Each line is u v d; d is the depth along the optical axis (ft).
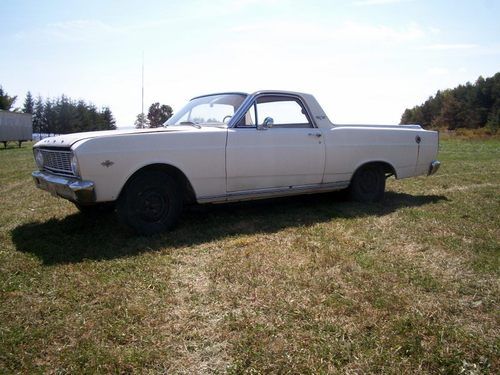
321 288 9.59
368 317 8.25
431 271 10.73
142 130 14.08
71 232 14.39
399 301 8.89
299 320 8.20
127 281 10.14
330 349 7.18
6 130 79.71
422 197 20.70
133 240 13.37
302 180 17.12
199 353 7.22
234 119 15.47
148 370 6.76
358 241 13.12
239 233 14.20
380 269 10.77
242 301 9.05
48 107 208.44
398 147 19.53
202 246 12.85
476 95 258.78
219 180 14.99
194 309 8.74
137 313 8.45
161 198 14.16
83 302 9.07
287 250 12.24
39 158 15.61
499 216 16.11
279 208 18.13
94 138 12.75
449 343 7.43
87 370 6.72
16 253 12.14
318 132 17.29
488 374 6.63
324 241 13.15
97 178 12.72
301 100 17.40
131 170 13.21
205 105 17.19
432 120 313.12
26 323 8.17
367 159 18.72
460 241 13.08
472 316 8.48
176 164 13.98
